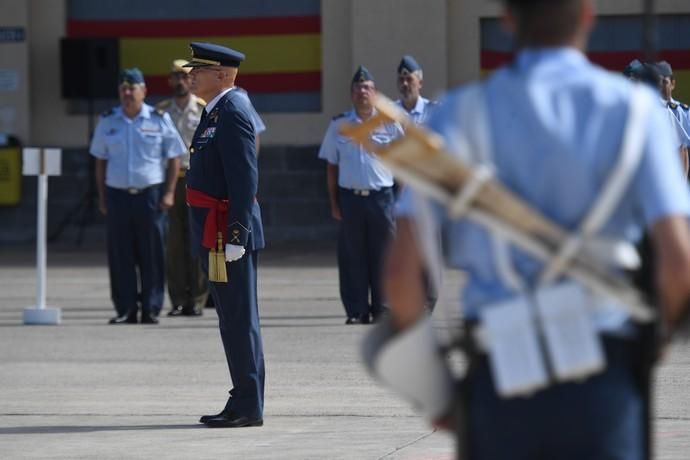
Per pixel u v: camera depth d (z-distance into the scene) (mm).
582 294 9906
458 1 65375
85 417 26922
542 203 10023
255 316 25391
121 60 68250
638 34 64625
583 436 9961
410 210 10281
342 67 67000
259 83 67750
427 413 10625
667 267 9750
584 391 9922
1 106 68188
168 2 68250
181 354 35062
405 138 9633
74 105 68625
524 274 10055
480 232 10141
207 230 24594
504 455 10117
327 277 53594
